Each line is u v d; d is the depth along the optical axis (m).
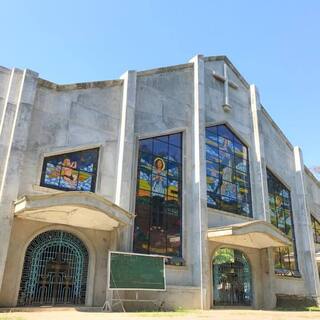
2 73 14.09
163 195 16.94
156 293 14.45
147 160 16.97
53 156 14.18
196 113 19.30
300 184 24.83
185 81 20.08
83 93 15.80
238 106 22.73
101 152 15.42
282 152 25.14
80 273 13.41
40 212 12.17
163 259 14.95
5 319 8.95
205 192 17.59
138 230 15.44
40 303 12.23
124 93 16.88
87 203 12.17
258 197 20.86
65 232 13.58
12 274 11.89
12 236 12.23
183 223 17.03
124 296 13.59
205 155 18.61
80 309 12.40
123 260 13.79
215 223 18.19
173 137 18.52
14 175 12.58
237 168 20.95
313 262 22.33
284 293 20.03
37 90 14.48
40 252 12.81
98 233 14.23
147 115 17.62
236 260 18.61
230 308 16.98
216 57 22.55
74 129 14.98
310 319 11.90
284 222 22.75
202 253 16.20
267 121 24.62
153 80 18.58
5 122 13.27
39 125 14.09
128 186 15.12
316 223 25.91
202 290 15.51
